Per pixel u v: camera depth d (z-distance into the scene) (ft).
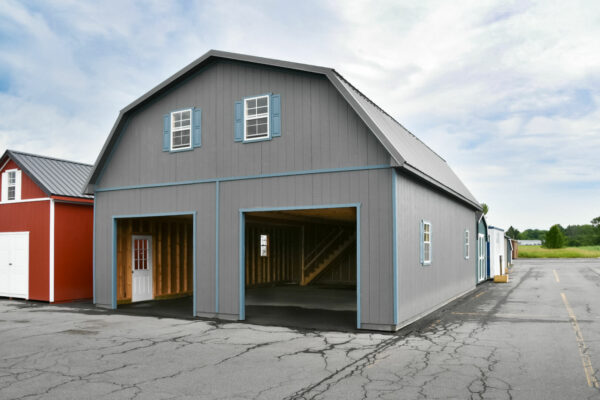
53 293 54.08
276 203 39.88
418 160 44.11
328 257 83.46
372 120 35.53
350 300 55.62
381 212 35.65
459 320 39.86
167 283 58.34
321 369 24.86
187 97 45.21
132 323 39.27
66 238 56.08
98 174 50.06
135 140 48.03
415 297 39.65
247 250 72.95
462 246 62.13
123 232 53.16
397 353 28.14
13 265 58.08
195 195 43.93
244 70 42.34
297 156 39.27
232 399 20.39
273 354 28.14
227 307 41.29
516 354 27.78
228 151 42.52
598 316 41.50
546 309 46.06
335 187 37.52
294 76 39.99
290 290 68.80
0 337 33.63
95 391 21.65
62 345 30.96
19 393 21.49
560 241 302.04
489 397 20.38
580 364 25.54
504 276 78.69
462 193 62.13
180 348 29.89
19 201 58.03
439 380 22.79
